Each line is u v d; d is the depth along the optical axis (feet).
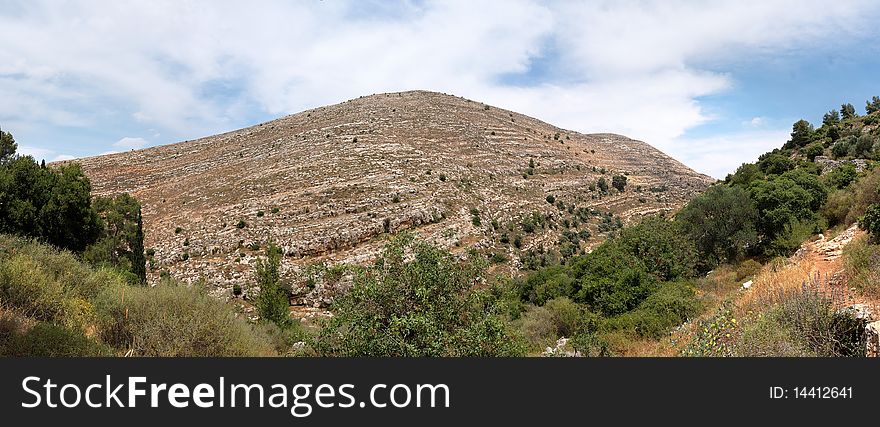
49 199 85.20
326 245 180.24
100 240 98.32
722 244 88.33
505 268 188.55
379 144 309.01
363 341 28.71
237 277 154.30
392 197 221.05
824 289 35.06
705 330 38.11
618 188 339.16
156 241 189.57
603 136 562.25
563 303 73.20
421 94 504.84
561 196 304.50
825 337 28.76
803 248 68.18
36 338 28.84
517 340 32.50
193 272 160.45
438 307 30.19
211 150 380.37
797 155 161.58
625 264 81.41
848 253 47.06
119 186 293.02
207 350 36.68
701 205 92.73
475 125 411.54
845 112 205.87
